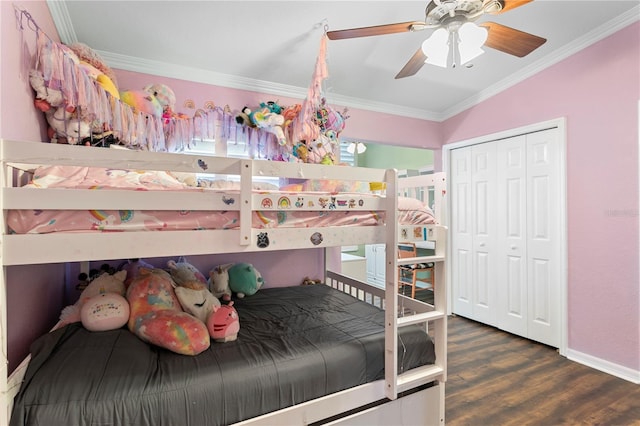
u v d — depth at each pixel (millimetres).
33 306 1430
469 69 2902
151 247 1109
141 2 1841
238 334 1697
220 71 2654
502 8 1501
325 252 3148
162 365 1313
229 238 1235
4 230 943
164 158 1133
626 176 2291
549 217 2850
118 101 1782
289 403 1329
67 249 1002
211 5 1901
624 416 1905
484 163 3439
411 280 4586
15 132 1213
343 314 2070
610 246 2391
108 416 1055
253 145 2568
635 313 2256
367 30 1668
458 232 3760
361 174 1515
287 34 2219
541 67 2811
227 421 1208
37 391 1062
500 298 3297
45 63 1320
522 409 1982
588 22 2291
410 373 1656
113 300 1508
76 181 1102
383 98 3379
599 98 2436
